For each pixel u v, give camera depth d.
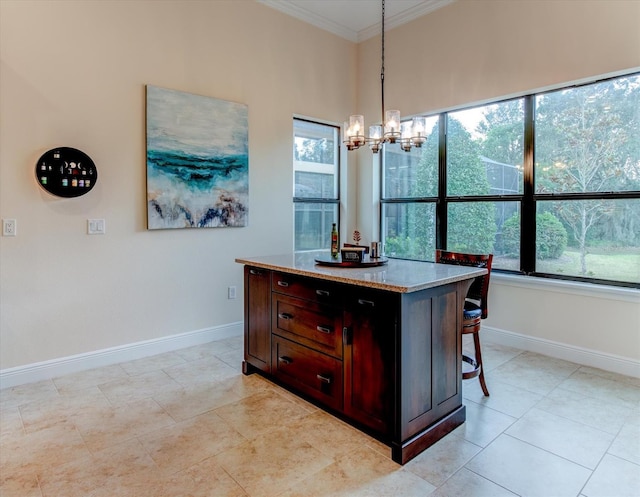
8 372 2.86
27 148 2.86
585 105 3.24
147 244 3.44
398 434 2.01
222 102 3.77
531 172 3.55
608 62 3.01
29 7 2.83
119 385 2.90
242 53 3.92
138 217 3.38
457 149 4.10
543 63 3.34
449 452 2.10
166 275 3.56
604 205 3.18
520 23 3.46
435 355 2.20
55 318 3.03
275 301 2.81
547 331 3.46
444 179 4.21
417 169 4.47
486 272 2.58
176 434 2.27
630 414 2.46
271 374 2.89
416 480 1.88
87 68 3.08
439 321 2.22
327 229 4.89
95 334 3.22
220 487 1.84
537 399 2.67
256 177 4.08
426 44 4.17
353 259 2.72
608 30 3.00
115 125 3.22
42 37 2.89
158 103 3.39
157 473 1.93
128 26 3.25
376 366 2.13
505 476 1.91
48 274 2.99
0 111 2.76
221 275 3.90
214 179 3.75
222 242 3.89
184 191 3.57
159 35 3.40
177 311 3.64
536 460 2.03
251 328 3.05
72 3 3.00
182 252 3.64
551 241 3.47
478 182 3.94
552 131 3.43
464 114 4.02
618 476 1.90
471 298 2.85
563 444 2.16
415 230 4.52
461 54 3.88
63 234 3.04
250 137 4.01
